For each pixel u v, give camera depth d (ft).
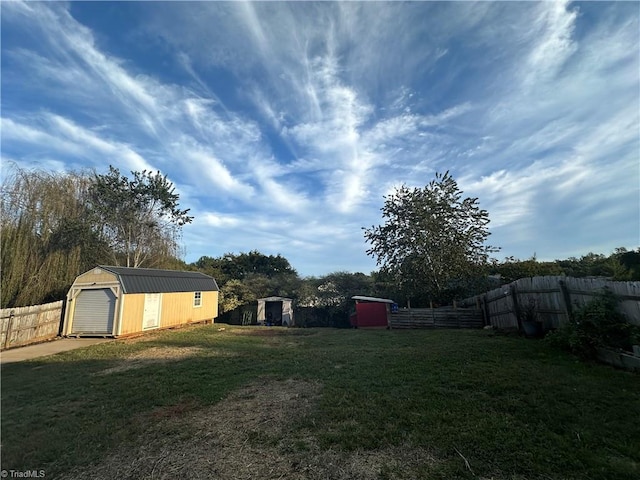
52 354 32.42
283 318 80.33
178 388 18.17
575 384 14.39
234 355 28.40
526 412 11.99
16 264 43.34
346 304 80.33
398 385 16.40
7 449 11.58
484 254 54.29
